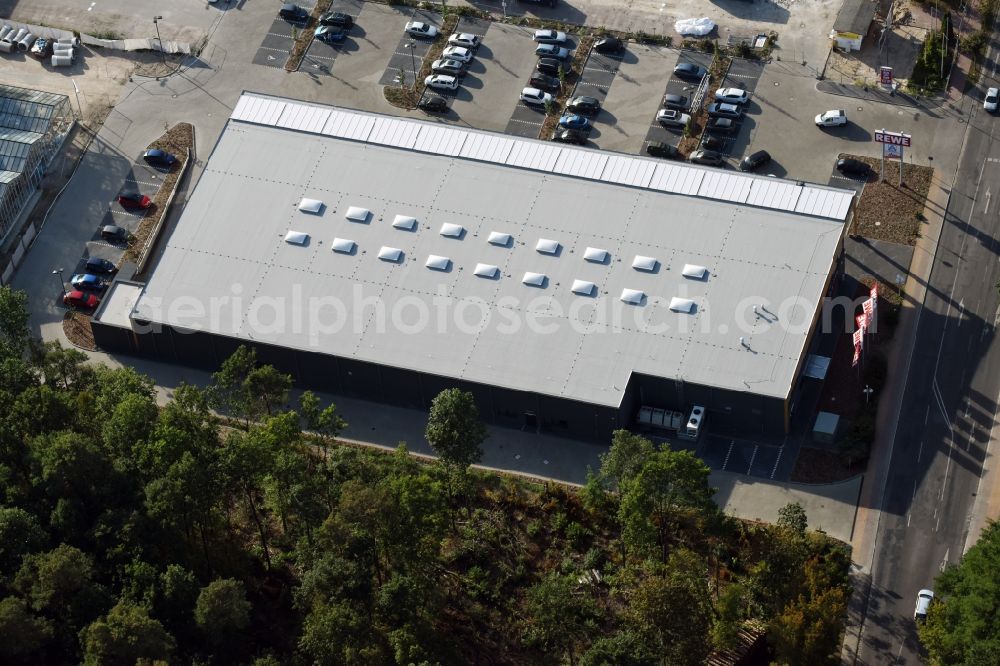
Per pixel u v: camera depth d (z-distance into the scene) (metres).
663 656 191.75
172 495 197.75
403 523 198.38
